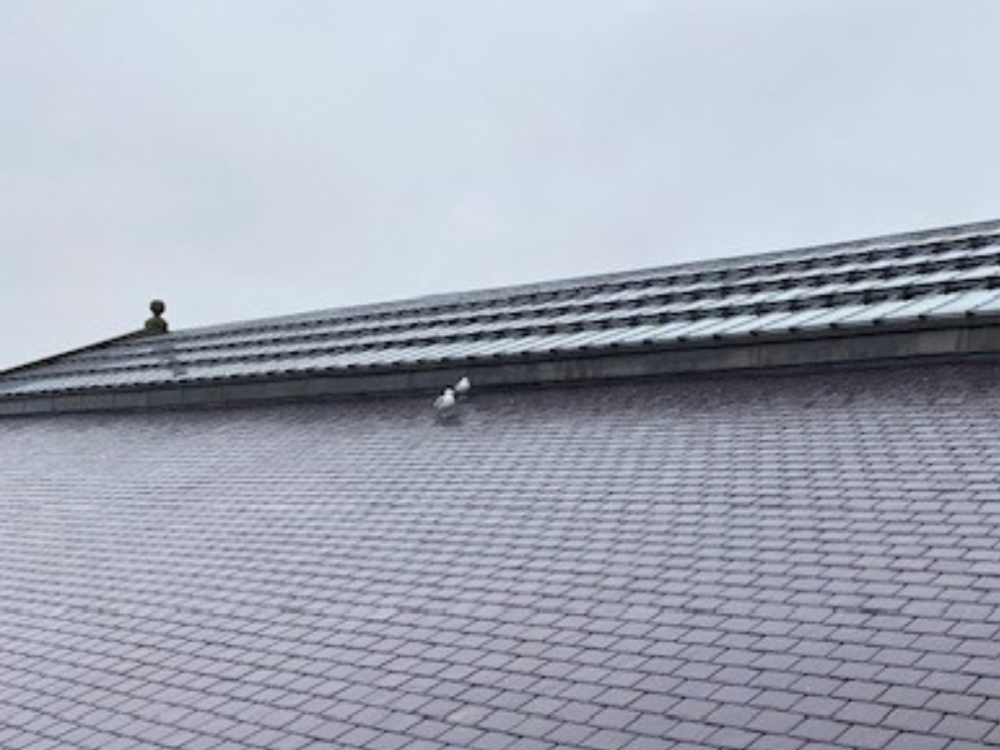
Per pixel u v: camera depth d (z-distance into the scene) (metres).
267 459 21.11
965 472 12.72
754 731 8.33
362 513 16.31
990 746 7.54
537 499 15.21
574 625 10.93
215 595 14.09
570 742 8.70
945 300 17.64
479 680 10.13
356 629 11.96
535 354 21.44
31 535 19.09
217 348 32.38
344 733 9.57
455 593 12.44
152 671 11.88
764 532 12.33
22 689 12.02
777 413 16.64
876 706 8.33
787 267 23.39
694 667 9.55
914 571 10.54
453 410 20.75
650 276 26.34
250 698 10.68
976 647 8.91
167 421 27.52
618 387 20.42
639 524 13.42
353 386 24.52
